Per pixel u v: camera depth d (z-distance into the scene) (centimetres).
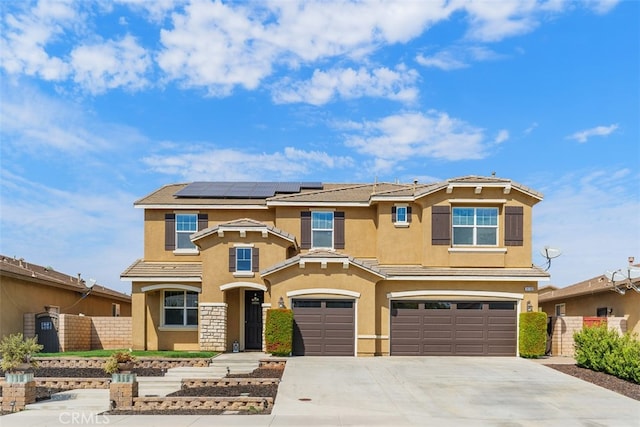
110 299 3697
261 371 2070
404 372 2042
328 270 2464
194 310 2714
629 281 2503
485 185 2575
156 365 2180
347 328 2450
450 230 2595
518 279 2488
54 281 2850
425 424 1394
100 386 1841
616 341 2066
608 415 1520
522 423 1430
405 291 2512
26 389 1582
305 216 2775
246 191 2962
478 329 2508
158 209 2841
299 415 1464
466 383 1877
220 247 2580
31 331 2586
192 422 1386
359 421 1408
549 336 2555
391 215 2683
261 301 2670
